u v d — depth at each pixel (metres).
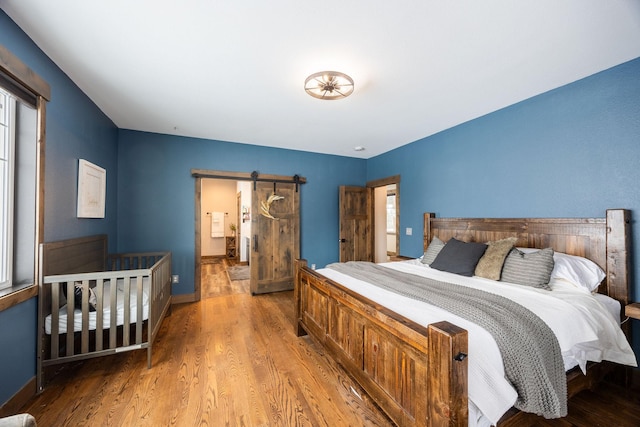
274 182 4.44
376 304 1.57
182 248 3.88
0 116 1.68
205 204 8.05
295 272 2.80
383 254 5.66
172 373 2.09
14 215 1.78
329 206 4.95
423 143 3.90
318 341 2.29
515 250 2.34
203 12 1.53
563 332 1.47
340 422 1.60
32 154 1.81
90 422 1.58
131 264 3.36
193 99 2.67
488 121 2.99
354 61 2.00
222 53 1.92
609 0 1.42
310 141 4.14
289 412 1.68
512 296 1.81
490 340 1.24
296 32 1.69
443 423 1.02
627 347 1.71
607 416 1.68
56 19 1.58
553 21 1.58
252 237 4.30
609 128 2.09
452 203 3.43
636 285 1.97
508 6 1.47
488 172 2.99
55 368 2.12
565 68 2.09
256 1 1.45
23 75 1.61
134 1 1.45
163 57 1.96
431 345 1.08
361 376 1.65
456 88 2.42
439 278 2.37
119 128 3.54
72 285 1.95
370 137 3.91
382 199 5.68
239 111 2.96
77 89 2.38
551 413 1.23
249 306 3.71
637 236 1.96
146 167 3.69
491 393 1.12
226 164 4.14
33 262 1.84
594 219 2.12
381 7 1.48
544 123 2.50
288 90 2.47
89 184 2.62
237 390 1.89
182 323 3.10
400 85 2.36
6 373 1.58
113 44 1.81
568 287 1.97
